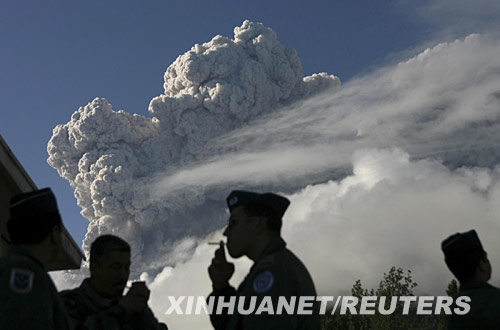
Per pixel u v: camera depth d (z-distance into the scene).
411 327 29.50
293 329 2.43
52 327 2.37
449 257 2.94
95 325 2.89
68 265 5.55
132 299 3.01
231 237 2.72
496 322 2.78
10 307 2.24
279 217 2.72
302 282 2.55
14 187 4.68
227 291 2.97
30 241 2.48
